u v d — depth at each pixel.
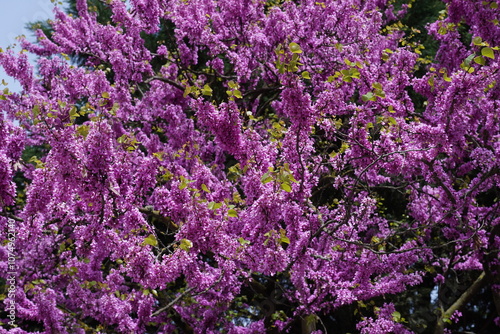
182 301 7.34
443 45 6.50
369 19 8.01
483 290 9.91
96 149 3.88
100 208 4.08
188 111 9.11
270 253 4.03
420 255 7.34
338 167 5.30
